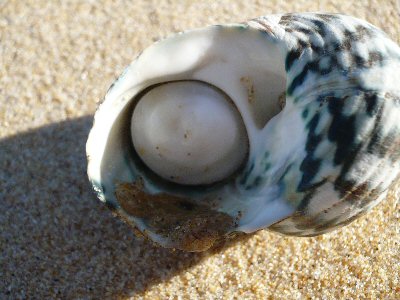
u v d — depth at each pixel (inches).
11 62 7.6
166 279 6.7
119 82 6.1
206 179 6.4
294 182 5.8
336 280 6.7
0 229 6.9
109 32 7.7
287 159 5.9
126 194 6.3
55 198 7.0
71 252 6.8
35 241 6.8
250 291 6.6
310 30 5.9
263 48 6.0
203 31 6.0
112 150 6.3
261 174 6.1
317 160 5.7
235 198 6.3
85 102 7.4
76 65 7.5
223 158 6.2
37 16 7.8
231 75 6.2
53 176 7.1
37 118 7.3
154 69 6.1
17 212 7.0
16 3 7.8
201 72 6.2
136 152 6.4
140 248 6.8
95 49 7.6
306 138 5.8
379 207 6.8
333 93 5.7
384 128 5.6
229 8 7.8
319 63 5.8
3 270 6.8
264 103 6.2
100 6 7.8
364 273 6.7
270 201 6.0
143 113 6.2
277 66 6.1
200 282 6.7
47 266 6.8
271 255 6.7
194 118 6.1
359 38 5.8
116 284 6.7
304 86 5.8
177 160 6.2
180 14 7.8
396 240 6.8
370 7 7.8
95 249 6.8
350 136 5.6
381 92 5.6
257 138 6.2
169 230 6.2
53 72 7.5
